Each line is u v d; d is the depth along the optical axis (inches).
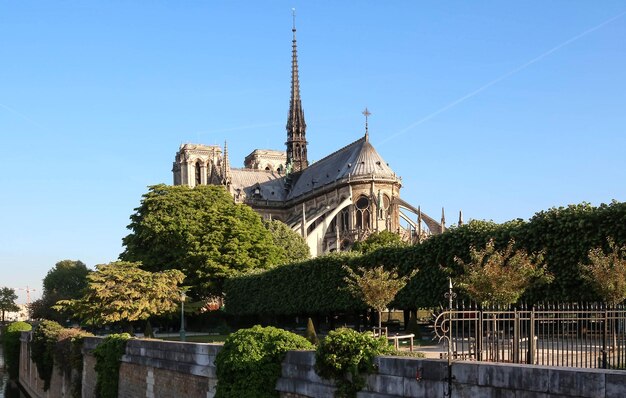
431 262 1803.6
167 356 1159.6
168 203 3223.4
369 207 5285.4
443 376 571.8
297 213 6279.5
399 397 614.2
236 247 3090.6
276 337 820.6
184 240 3120.1
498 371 524.7
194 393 1042.1
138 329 3019.2
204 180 7568.9
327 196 5728.3
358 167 5497.1
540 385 493.7
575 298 1401.3
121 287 2532.0
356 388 654.5
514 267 1082.1
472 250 1223.5
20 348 3095.5
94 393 1565.0
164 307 2571.4
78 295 3718.0
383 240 4180.6
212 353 973.2
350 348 665.0
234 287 2842.0
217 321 3137.3
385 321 2438.5
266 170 7465.6
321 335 2239.2
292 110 7160.4
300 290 2404.0
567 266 1425.9
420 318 2342.5
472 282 1059.9
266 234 3425.2
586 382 463.8
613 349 848.3
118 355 1409.9
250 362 805.9
